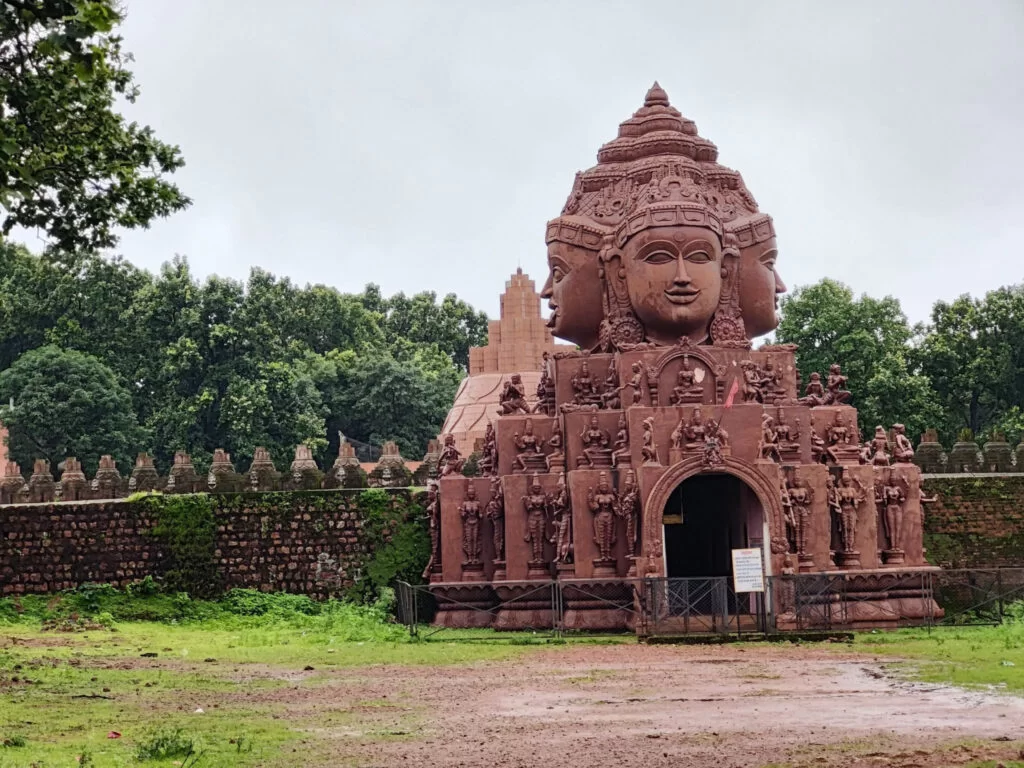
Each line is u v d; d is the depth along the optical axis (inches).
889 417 2632.9
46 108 955.3
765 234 1542.8
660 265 1482.5
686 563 1635.1
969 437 1766.7
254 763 635.5
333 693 892.0
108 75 1040.8
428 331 4357.8
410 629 1375.5
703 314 1482.5
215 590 1614.2
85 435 3011.8
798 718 750.5
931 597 1408.7
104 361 3260.3
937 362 2989.7
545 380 1572.3
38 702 832.9
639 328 1507.1
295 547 1627.7
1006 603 1562.5
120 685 924.0
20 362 3070.9
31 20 736.3
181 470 1691.7
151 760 634.8
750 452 1398.9
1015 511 1681.8
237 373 3260.3
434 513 1544.0
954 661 1035.3
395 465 1690.5
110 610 1553.9
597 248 1546.5
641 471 1384.1
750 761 622.2
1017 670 951.6
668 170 1542.8
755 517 1406.3
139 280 3420.3
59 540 1624.0
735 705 809.5
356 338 3961.6
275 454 3159.5
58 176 1053.2
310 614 1582.2
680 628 1306.6
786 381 1514.5
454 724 751.7
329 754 658.2
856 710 775.7
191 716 780.6
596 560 1400.1
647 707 810.2
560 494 1439.5
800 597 1337.4
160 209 1107.3
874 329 2687.0
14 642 1244.5
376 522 1632.6
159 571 1619.1
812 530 1418.6
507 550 1457.9
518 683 945.5
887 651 1136.8
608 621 1385.3
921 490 1579.7
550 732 719.7
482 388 2359.7
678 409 1402.6
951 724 714.2
